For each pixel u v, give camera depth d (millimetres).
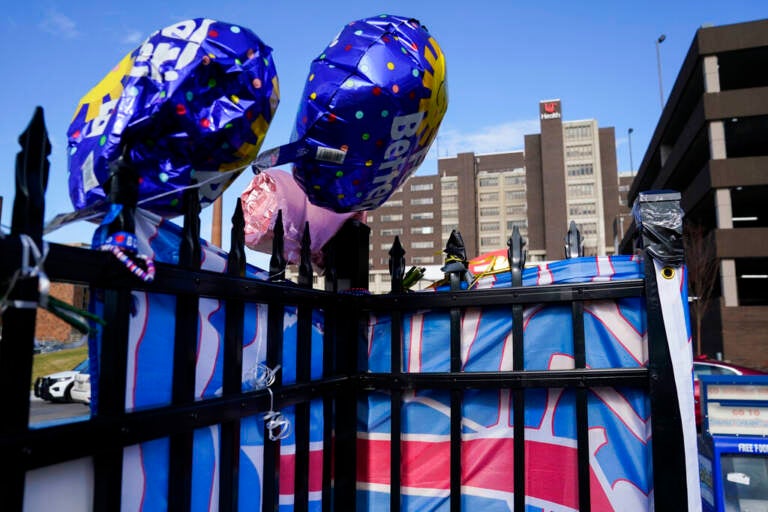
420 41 2492
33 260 1329
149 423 1687
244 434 2254
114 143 1729
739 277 37312
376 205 2922
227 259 2221
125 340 1631
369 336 3146
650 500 2572
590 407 2719
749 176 31156
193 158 1935
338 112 2352
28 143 1355
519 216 111688
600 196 101688
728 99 31766
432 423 2980
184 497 1831
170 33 1885
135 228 1811
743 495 3115
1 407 1282
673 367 2533
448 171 115500
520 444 2744
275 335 2396
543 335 2826
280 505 2475
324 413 2807
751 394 3260
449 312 2982
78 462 1542
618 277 2738
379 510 3021
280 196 3059
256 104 1975
